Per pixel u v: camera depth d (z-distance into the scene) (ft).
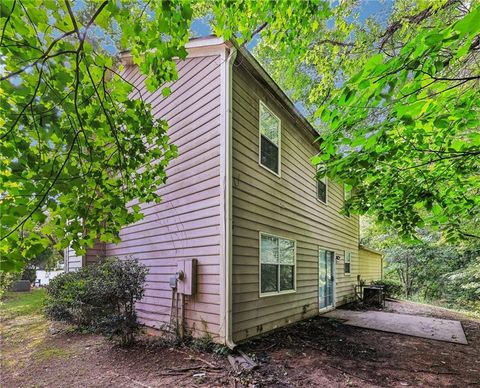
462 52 6.30
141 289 18.85
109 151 9.99
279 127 23.48
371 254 53.67
